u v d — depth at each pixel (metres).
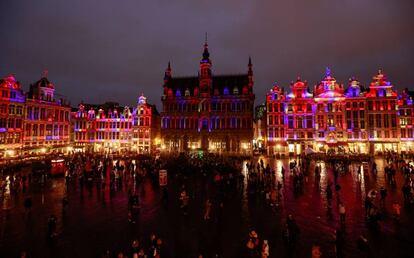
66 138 90.50
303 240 19.55
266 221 23.50
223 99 87.31
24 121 75.44
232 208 27.27
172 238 20.22
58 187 37.47
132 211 24.80
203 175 43.41
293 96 84.00
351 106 80.38
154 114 100.31
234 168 45.72
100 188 36.44
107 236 20.66
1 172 46.97
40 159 65.50
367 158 63.25
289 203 28.52
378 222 22.58
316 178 37.47
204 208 27.44
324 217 24.12
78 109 101.62
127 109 97.69
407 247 17.98
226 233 21.03
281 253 17.69
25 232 21.55
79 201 30.20
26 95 76.38
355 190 33.28
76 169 49.84
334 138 80.00
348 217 24.08
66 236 20.70
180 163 50.25
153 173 39.56
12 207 28.06
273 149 83.12
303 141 81.69
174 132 89.06
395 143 76.44
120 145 97.00
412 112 77.56
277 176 44.19
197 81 94.56
